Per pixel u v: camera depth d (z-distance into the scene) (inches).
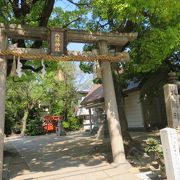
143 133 717.3
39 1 434.9
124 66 482.6
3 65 316.8
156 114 788.0
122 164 336.2
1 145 301.3
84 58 342.6
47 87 1171.9
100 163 370.6
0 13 400.8
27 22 448.8
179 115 321.4
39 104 1334.9
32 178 312.8
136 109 809.5
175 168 222.7
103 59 352.8
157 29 361.1
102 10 354.3
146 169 316.2
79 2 442.3
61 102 1284.4
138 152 393.7
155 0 315.0
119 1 310.2
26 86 1171.3
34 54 323.9
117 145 346.9
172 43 363.6
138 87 658.2
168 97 324.8
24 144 734.5
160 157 262.8
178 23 375.6
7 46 321.1
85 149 512.7
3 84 313.3
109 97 358.3
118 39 366.3
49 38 329.4
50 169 356.2
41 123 1230.9
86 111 1277.1
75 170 339.0
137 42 393.7
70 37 345.7
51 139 838.5
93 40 358.0
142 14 349.4
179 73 509.4
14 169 370.9
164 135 233.5
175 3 324.2
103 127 730.2
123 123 455.8
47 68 542.9
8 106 1183.6
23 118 1229.1
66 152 498.0
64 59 335.0
